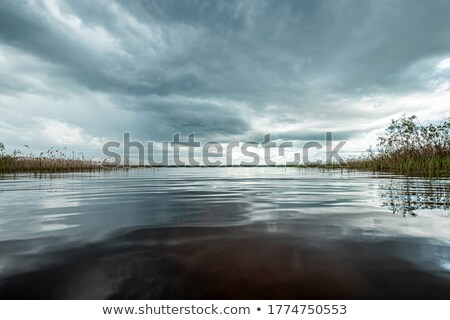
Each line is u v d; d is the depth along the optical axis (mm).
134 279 1466
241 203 4340
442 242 2123
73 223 2863
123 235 2375
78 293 1323
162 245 2074
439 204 4012
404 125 17094
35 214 3396
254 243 2123
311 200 4656
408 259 1756
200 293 1324
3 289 1354
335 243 2109
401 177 10594
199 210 3676
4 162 17719
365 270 1589
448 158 12914
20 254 1854
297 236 2324
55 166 20828
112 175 14812
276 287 1389
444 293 1333
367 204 4129
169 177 13273
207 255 1845
